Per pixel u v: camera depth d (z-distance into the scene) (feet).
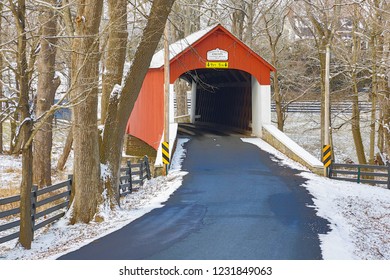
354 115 88.28
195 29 130.72
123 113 42.73
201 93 126.21
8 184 65.21
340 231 35.68
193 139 85.71
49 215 44.88
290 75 124.67
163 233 33.65
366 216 44.70
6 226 32.12
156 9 41.88
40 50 41.86
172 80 79.82
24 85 31.48
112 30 42.34
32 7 49.26
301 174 60.29
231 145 79.36
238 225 36.19
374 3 75.61
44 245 33.53
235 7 119.03
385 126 81.10
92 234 34.71
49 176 63.52
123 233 33.91
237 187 52.16
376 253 31.91
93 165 39.93
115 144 42.60
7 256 30.50
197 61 81.35
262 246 29.89
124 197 51.52
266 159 69.10
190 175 58.90
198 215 40.04
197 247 29.55
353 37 85.30
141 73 42.63
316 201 46.29
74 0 39.34
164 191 51.65
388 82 80.69
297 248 29.48
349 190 55.57
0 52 32.83
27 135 32.14
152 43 42.14
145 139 86.22
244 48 83.10
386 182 62.13
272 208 42.78
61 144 120.16
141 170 59.06
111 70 45.01
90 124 39.65
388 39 77.71
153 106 82.43
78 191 39.68
